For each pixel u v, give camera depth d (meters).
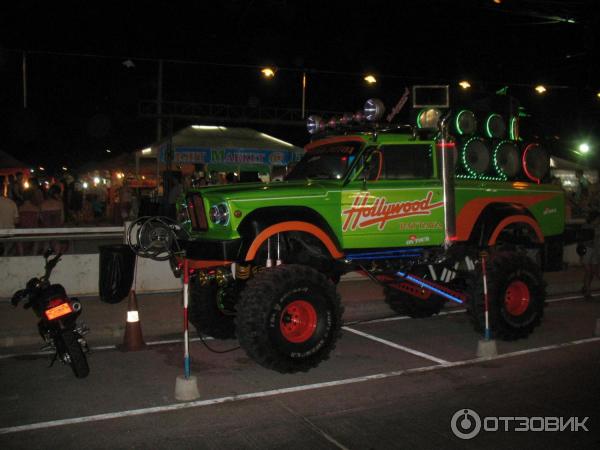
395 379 6.08
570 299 10.73
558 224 8.60
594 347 7.31
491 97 8.32
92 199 24.72
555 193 8.57
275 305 6.03
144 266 10.44
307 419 5.01
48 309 5.93
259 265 6.91
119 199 21.06
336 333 6.41
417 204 7.24
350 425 4.88
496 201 7.96
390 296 8.90
